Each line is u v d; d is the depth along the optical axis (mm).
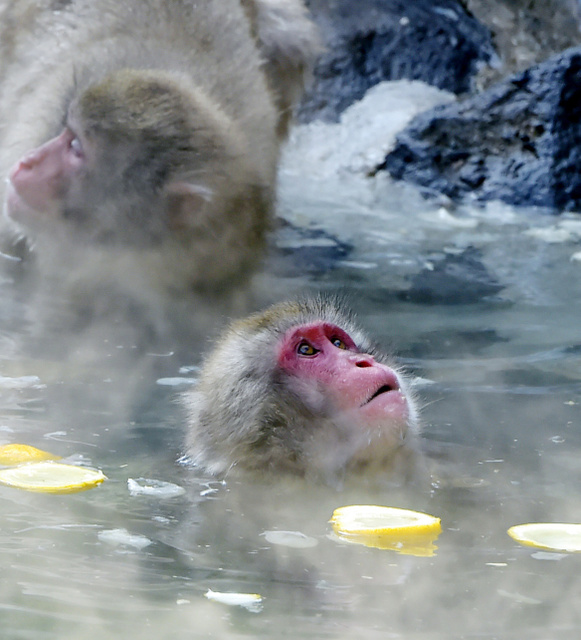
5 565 6340
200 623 5621
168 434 9633
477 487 8484
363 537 7223
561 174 21703
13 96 18391
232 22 18938
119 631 5477
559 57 22625
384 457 8898
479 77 27875
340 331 9688
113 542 6883
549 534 7285
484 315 13820
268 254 17031
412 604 6012
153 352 12625
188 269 15719
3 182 17266
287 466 8938
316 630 5594
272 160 18500
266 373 9258
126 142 15570
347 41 27984
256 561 6688
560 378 11305
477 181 22312
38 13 18844
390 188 22875
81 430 9602
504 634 5609
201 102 16375
